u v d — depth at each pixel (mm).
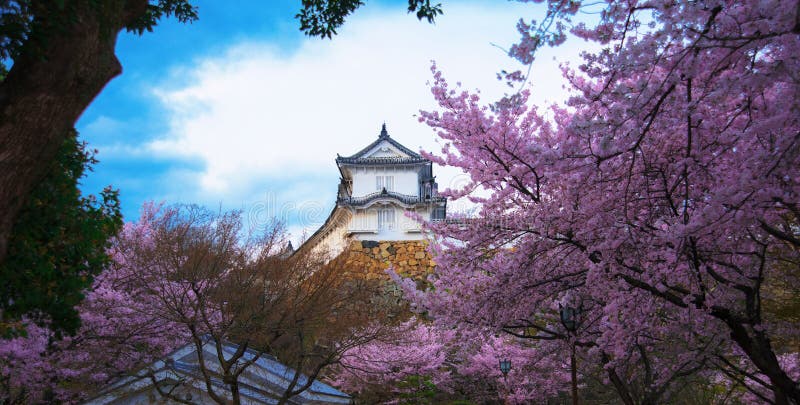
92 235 8055
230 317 14734
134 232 17391
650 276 8750
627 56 6539
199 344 13359
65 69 5352
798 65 6031
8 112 5191
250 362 13648
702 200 9070
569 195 9109
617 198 9188
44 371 13477
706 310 8555
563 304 11297
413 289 12680
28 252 7102
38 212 7164
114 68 5898
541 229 9781
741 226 7543
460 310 11477
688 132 7676
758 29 6020
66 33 5367
